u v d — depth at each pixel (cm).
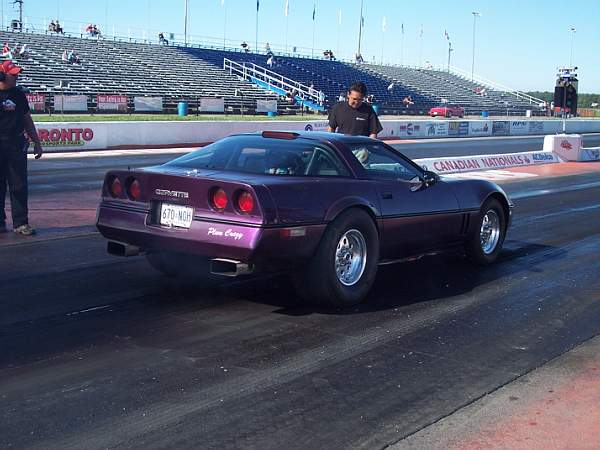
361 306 546
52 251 697
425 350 450
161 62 4484
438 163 1762
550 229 958
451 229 643
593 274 686
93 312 504
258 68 5053
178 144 2461
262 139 564
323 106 4478
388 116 4988
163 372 397
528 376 409
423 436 328
